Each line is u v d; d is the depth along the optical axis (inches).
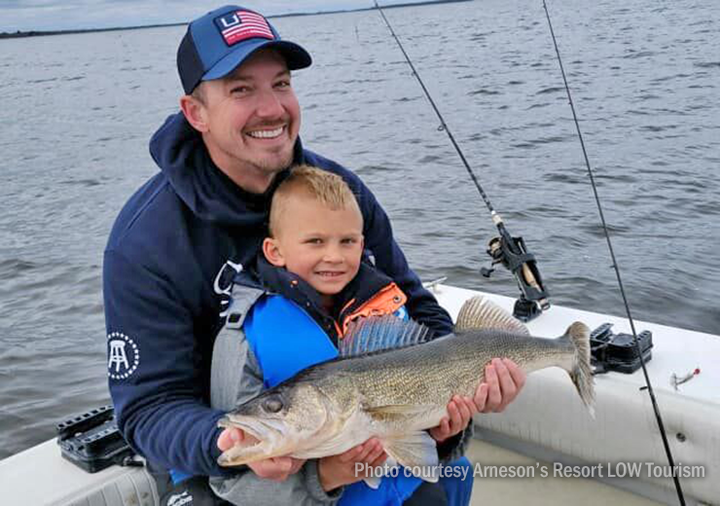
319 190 86.9
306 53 91.6
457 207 398.0
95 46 3833.7
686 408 117.8
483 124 643.5
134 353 85.7
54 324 308.3
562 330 144.0
